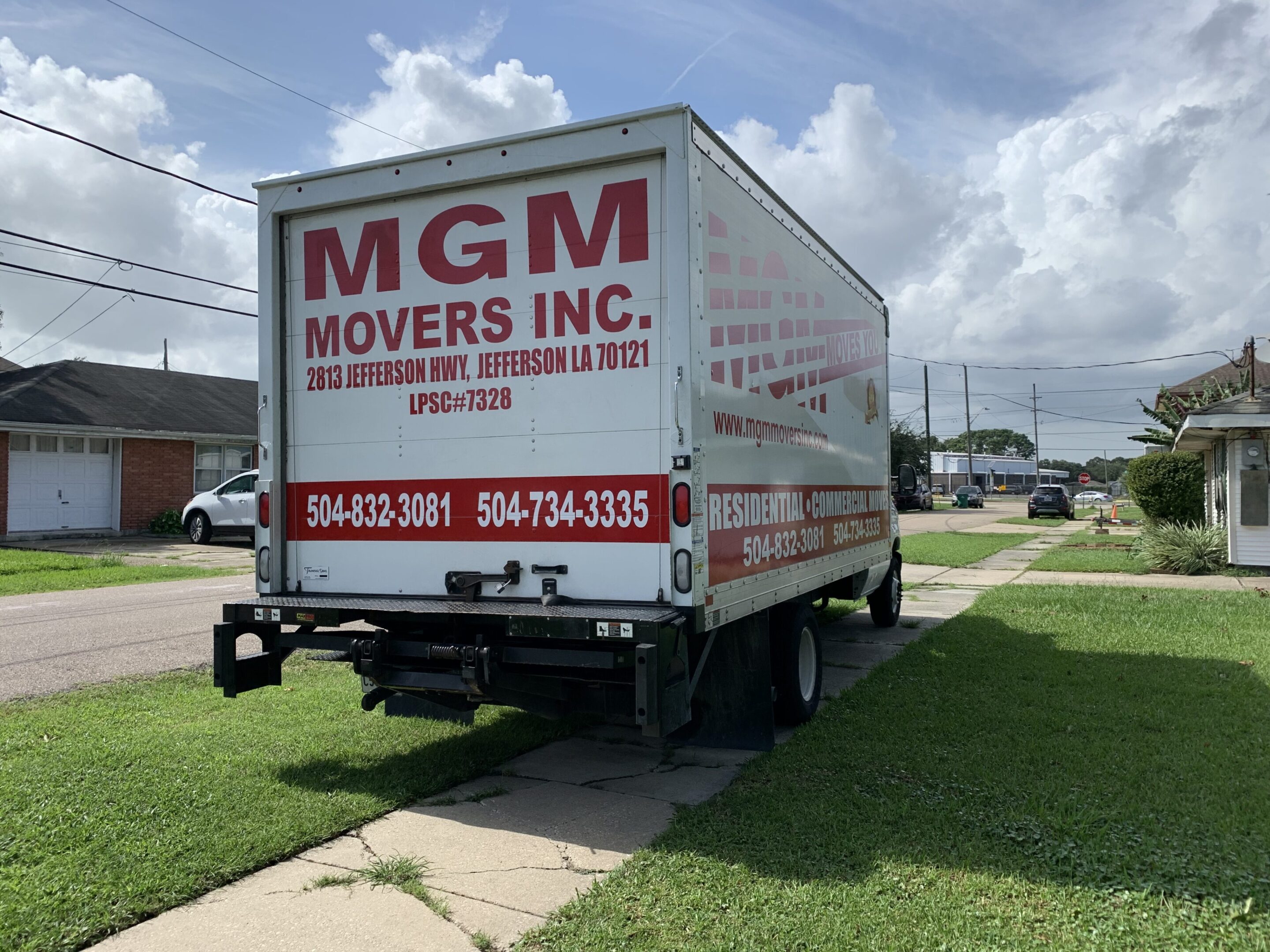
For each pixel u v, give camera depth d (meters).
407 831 4.22
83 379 23.55
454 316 4.83
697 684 5.09
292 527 5.22
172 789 4.61
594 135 4.45
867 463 8.06
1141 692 6.52
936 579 14.90
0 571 14.75
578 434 4.54
